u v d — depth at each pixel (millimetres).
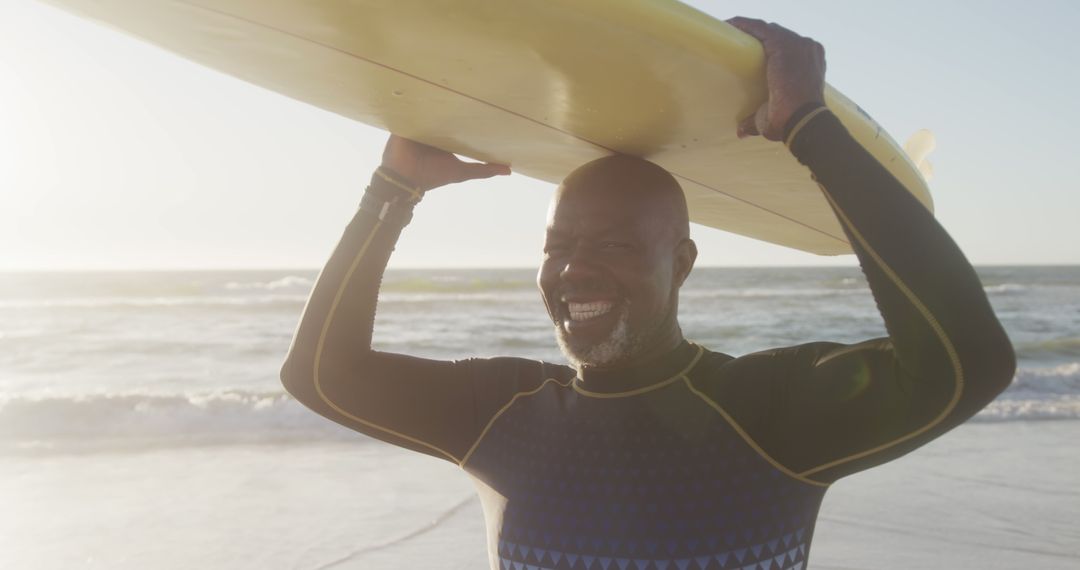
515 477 1859
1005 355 1428
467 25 1421
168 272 65438
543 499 1790
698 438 1736
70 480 6094
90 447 7152
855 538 4969
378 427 2041
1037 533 5086
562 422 1848
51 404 8445
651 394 1799
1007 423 8578
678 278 1895
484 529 5094
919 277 1448
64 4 1622
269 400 8914
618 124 1814
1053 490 6008
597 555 1700
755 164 1950
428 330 22484
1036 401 9922
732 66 1544
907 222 1477
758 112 1649
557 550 1737
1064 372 11469
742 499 1693
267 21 1510
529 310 27250
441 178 2178
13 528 5012
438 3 1353
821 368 1688
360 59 1633
